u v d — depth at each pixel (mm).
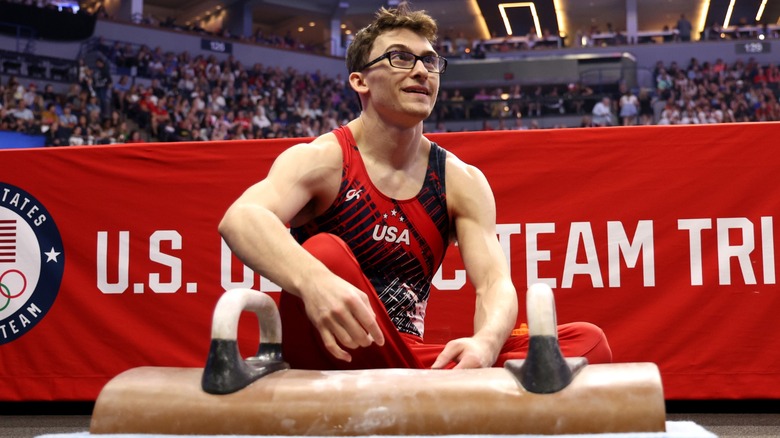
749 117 17828
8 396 3344
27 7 17219
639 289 3123
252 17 25922
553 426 1059
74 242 3361
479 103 17547
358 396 1098
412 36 1846
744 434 2625
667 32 22531
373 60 1840
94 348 3328
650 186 3139
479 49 21297
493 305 1735
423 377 1127
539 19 26016
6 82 15867
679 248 3117
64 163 3381
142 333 3309
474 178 1973
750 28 21469
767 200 3092
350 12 25969
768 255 3076
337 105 20594
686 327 3094
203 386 1130
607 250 3145
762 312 3064
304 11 25312
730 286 3088
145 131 16156
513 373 1118
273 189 1727
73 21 17750
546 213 3176
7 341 3373
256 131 17469
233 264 3289
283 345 1601
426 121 17766
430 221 1906
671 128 3145
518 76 18609
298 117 18938
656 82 19172
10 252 3389
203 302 3293
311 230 1900
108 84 16500
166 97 17031
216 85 18391
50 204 3379
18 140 14219
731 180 3109
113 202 3352
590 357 1686
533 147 3191
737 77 19484
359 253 1854
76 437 1091
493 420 1068
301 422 1090
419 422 1076
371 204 1856
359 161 1871
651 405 1058
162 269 3318
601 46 21375
